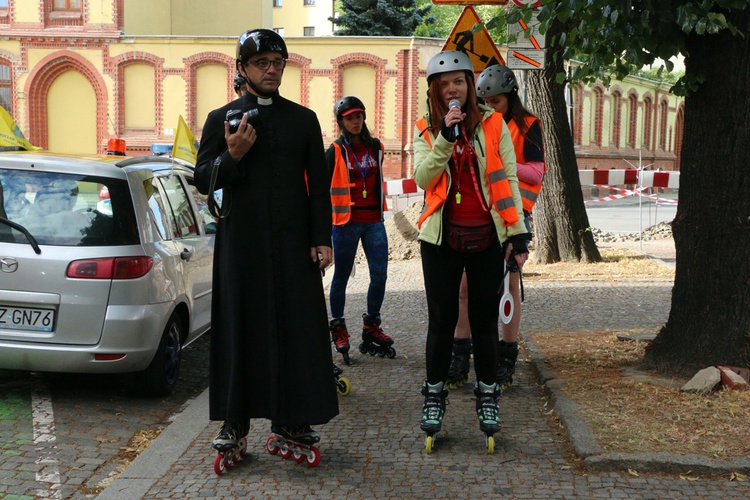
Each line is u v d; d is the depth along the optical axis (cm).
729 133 542
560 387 549
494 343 458
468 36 787
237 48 423
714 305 556
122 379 655
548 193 1305
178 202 680
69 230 559
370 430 498
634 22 506
